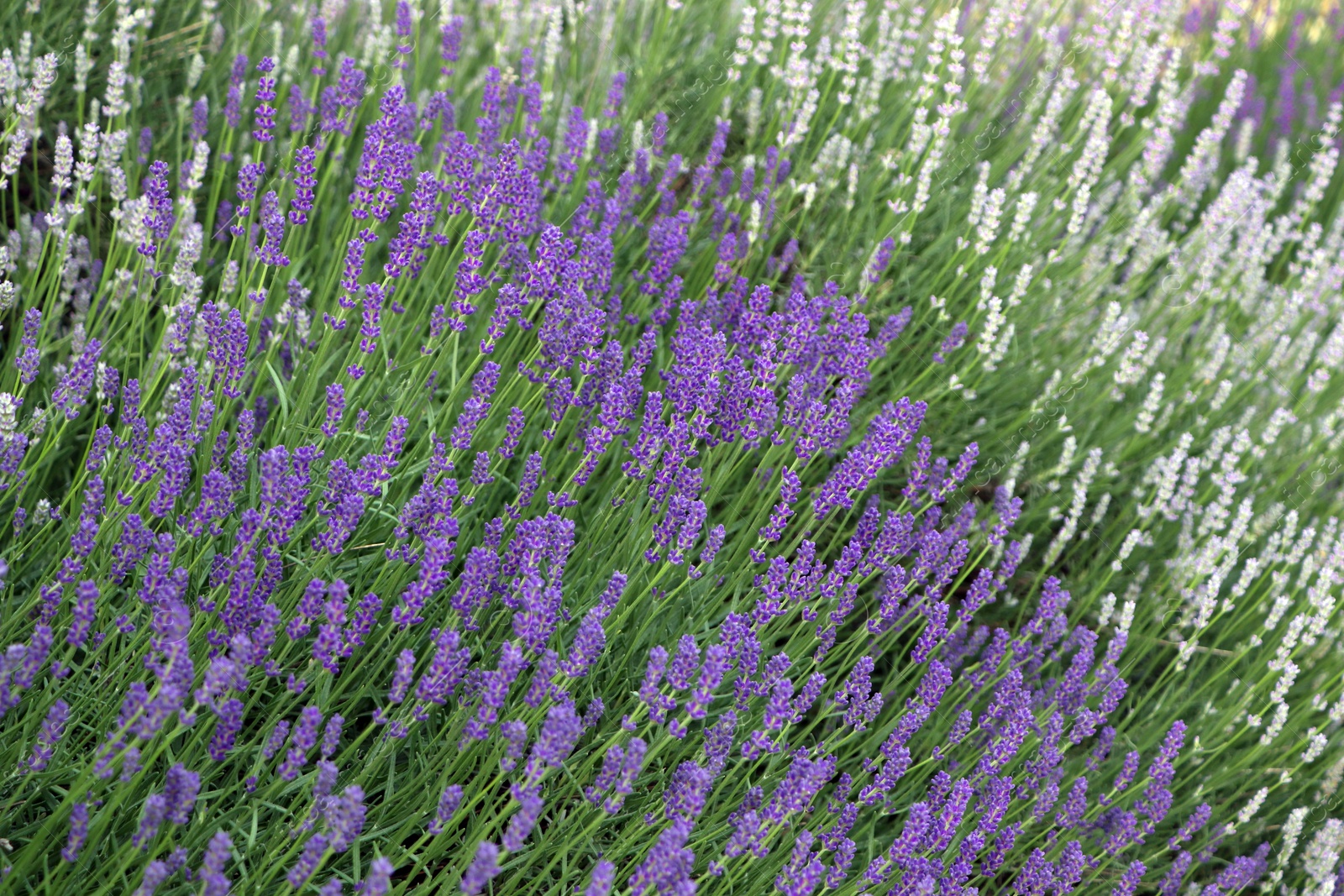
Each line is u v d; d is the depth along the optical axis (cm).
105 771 213
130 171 407
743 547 346
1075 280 498
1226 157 681
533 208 354
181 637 208
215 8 442
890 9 486
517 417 310
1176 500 425
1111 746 375
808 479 396
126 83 428
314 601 243
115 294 334
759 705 327
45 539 298
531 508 339
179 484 250
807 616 316
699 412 307
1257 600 441
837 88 507
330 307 373
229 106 385
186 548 289
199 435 299
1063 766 369
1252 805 358
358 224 359
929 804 297
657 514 318
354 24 480
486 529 302
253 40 442
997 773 315
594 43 504
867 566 320
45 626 213
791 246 434
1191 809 380
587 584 326
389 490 324
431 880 280
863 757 334
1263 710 368
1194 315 491
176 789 213
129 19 366
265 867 252
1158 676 431
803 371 373
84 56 373
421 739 295
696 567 299
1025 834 348
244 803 264
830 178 466
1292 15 778
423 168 427
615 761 257
